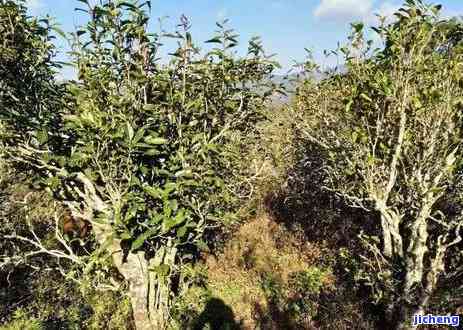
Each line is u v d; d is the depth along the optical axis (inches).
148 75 178.4
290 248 360.2
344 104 242.8
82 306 268.2
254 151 244.7
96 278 235.6
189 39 166.2
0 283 290.0
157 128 183.3
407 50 222.4
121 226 179.5
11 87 184.1
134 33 159.8
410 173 254.5
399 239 251.8
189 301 270.1
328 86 275.3
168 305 254.4
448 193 269.9
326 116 271.3
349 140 237.8
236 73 187.5
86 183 195.3
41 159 180.9
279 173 399.2
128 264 218.2
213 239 327.6
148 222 185.3
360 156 243.4
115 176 179.8
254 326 255.3
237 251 355.9
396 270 249.0
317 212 390.0
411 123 234.4
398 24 219.9
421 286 227.1
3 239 267.7
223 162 214.8
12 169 233.0
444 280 253.4
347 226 365.4
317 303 266.7
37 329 240.8
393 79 221.1
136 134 160.1
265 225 405.4
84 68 162.9
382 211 245.6
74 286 278.8
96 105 169.5
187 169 179.2
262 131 235.5
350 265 301.3
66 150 189.2
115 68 170.7
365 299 265.7
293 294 287.1
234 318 262.5
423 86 220.8
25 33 183.3
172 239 211.2
